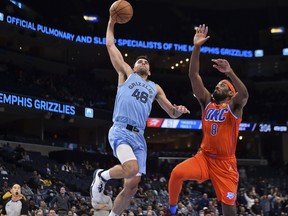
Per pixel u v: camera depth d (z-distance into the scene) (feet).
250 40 153.28
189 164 22.76
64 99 110.22
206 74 148.66
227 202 22.66
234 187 22.80
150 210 57.77
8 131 117.70
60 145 111.86
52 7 132.67
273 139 147.43
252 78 151.23
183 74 146.10
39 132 115.85
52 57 133.08
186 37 142.92
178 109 23.73
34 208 56.85
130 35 136.56
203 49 144.36
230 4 154.92
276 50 149.07
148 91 23.11
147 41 137.69
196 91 22.98
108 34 24.18
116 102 23.17
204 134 23.02
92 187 22.59
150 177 100.99
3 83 102.01
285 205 81.51
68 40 126.93
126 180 23.00
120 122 22.70
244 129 131.95
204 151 22.95
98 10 137.28
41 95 105.60
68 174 89.35
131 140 22.49
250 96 145.48
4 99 94.73
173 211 22.77
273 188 102.22
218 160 22.72
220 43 148.25
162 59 149.48
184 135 149.89
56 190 73.10
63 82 122.01
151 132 142.10
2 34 120.37
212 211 65.82
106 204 36.99
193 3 154.10
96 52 137.08
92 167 99.55
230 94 22.72
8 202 32.50
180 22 155.84
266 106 141.08
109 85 132.26
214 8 156.56
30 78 113.29
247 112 140.05
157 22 153.58
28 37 123.65
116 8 23.68
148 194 80.59
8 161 87.20
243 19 157.69
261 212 74.90
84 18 134.92
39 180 73.15
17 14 116.26
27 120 117.19
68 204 57.36
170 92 139.95
